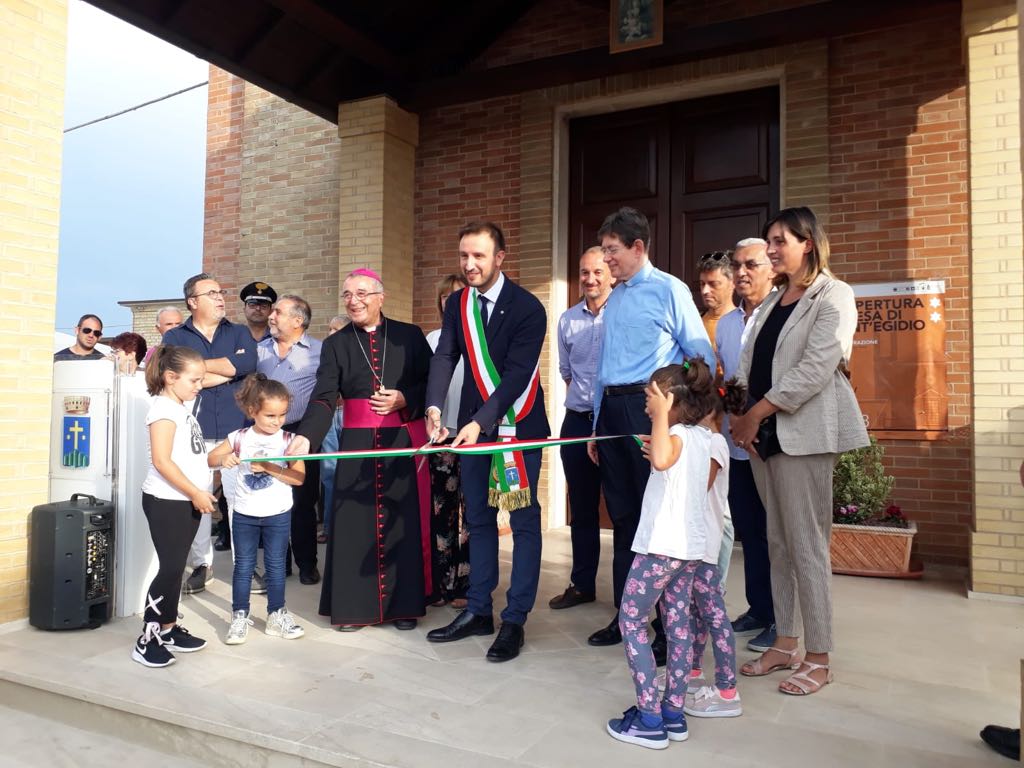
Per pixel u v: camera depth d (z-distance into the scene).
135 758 2.71
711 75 5.68
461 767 2.32
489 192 6.59
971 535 4.41
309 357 4.92
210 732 2.64
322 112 6.64
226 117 8.30
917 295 5.17
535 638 3.60
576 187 6.46
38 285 3.87
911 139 5.21
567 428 4.25
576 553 4.20
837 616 3.98
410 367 3.93
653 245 6.16
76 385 3.97
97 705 2.90
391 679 3.05
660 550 2.53
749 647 3.45
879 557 4.83
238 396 3.64
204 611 4.07
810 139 5.40
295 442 3.57
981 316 4.48
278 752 2.51
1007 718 2.70
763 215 5.80
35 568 3.69
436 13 6.37
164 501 3.27
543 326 3.59
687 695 2.75
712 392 2.67
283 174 7.84
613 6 5.64
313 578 4.73
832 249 5.39
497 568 3.68
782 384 2.91
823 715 2.72
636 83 5.95
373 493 3.77
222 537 5.79
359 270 3.87
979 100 4.52
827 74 5.39
